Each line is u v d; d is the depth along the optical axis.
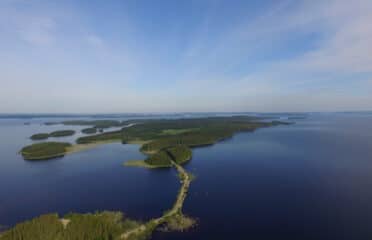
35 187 94.50
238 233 57.88
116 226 57.66
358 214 66.75
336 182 94.12
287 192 84.00
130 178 104.81
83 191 89.19
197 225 61.50
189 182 96.94
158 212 69.62
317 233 57.47
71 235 50.91
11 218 69.44
